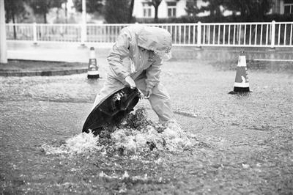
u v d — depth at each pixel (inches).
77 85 419.8
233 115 278.2
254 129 241.8
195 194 148.3
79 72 530.0
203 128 244.2
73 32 1045.2
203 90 382.9
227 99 336.5
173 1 1382.9
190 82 435.2
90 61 472.7
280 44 875.4
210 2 1071.0
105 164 178.7
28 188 154.2
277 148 203.8
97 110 200.1
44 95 360.8
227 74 500.4
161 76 484.1
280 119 265.6
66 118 272.4
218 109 297.9
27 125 253.4
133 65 207.9
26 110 297.4
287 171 171.6
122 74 201.9
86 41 1001.5
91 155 189.5
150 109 297.3
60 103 325.1
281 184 157.4
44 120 266.5
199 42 876.0
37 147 206.4
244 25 864.9
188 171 171.0
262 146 207.3
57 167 176.1
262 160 185.6
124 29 207.8
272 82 428.5
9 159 187.6
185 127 246.7
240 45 832.3
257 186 155.6
